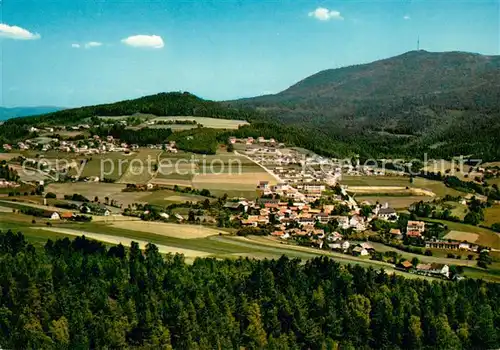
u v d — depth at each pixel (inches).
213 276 5861.2
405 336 5260.8
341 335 5359.3
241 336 5132.9
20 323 4773.6
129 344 4940.9
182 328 5022.1
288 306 5393.7
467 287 6038.4
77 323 4842.5
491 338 5265.8
